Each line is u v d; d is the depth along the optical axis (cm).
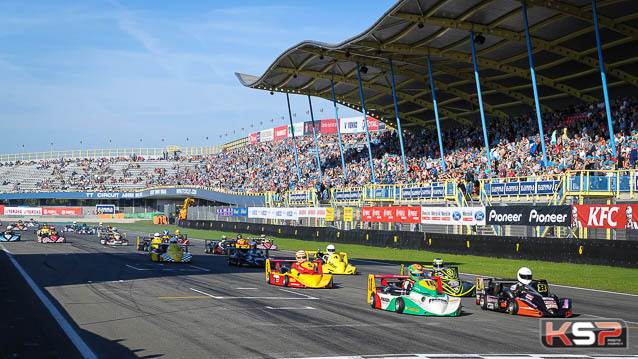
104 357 1125
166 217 10244
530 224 3481
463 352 1201
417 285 1784
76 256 3991
